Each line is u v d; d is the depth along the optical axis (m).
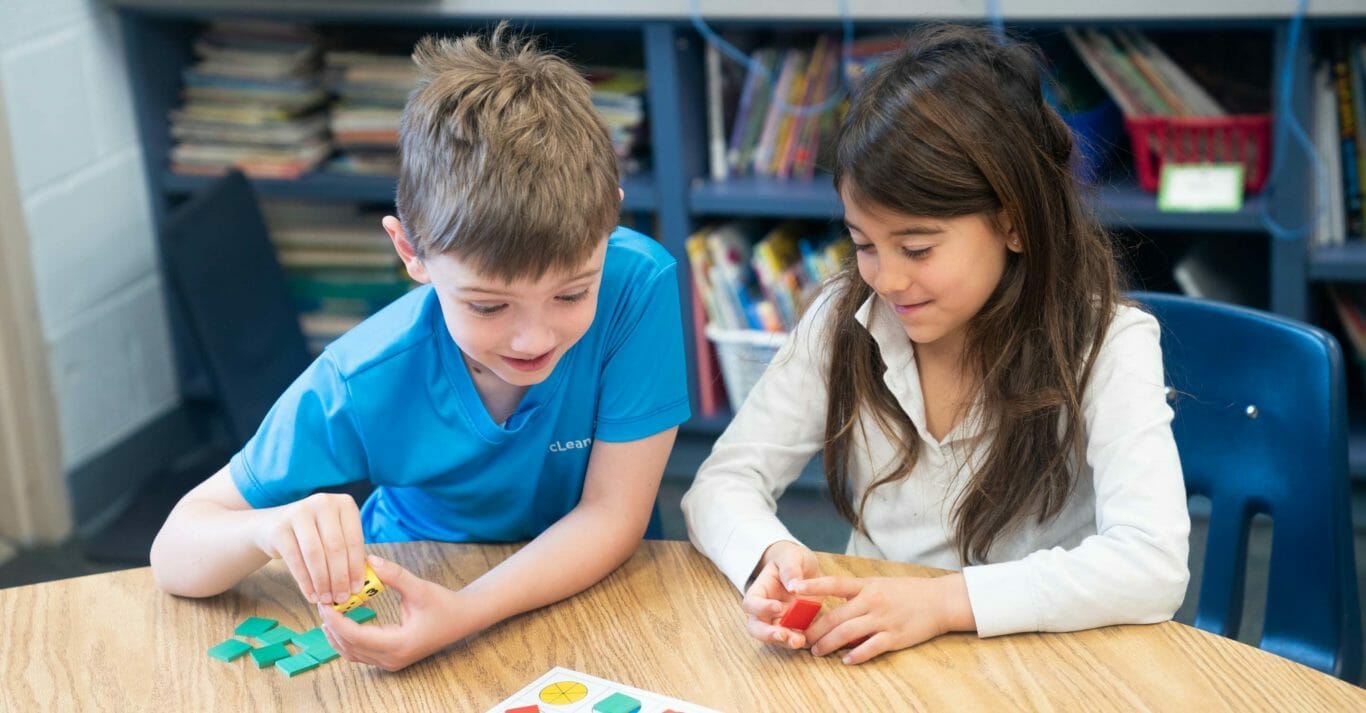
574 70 1.17
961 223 1.12
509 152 1.00
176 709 0.98
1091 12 2.19
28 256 2.48
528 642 1.05
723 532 1.16
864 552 1.37
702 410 2.68
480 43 1.18
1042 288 1.19
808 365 1.31
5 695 1.00
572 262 1.01
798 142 2.57
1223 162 2.29
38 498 2.58
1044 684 0.97
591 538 1.15
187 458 2.96
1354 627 1.26
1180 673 0.97
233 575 1.10
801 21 2.37
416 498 1.35
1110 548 1.06
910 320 1.17
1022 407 1.20
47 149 2.54
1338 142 2.27
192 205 2.21
